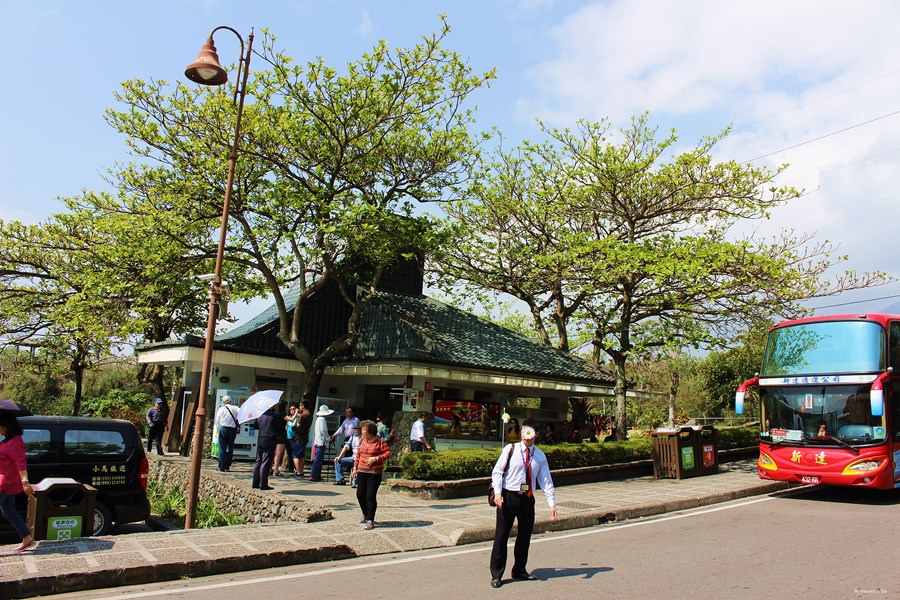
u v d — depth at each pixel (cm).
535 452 776
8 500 777
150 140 1633
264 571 796
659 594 697
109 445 1089
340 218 1641
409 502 1304
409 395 1900
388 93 1656
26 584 662
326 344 2131
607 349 2075
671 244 1920
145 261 1669
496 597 683
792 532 1080
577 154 2033
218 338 2066
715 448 1928
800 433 1468
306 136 1670
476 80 1730
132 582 721
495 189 2133
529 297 2330
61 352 2605
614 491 1515
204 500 1385
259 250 1789
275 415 1312
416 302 2331
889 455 1371
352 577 769
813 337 1495
